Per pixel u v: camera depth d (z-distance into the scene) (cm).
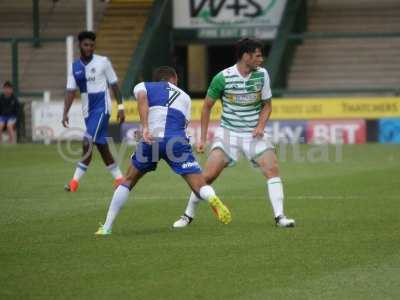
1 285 2977
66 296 2838
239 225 4109
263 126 4003
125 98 9619
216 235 3838
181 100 3822
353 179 6022
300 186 5638
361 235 3812
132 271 3156
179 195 5238
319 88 10294
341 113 9188
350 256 3381
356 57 10481
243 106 3997
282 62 10144
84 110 5447
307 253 3438
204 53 11500
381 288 2909
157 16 10650
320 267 3206
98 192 5403
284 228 4000
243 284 2962
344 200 4947
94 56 5384
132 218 4356
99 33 10956
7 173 6550
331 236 3784
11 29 11144
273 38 10844
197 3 10975
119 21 11012
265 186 5684
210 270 3159
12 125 9475
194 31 10994
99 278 3055
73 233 3928
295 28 10481
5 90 9450
